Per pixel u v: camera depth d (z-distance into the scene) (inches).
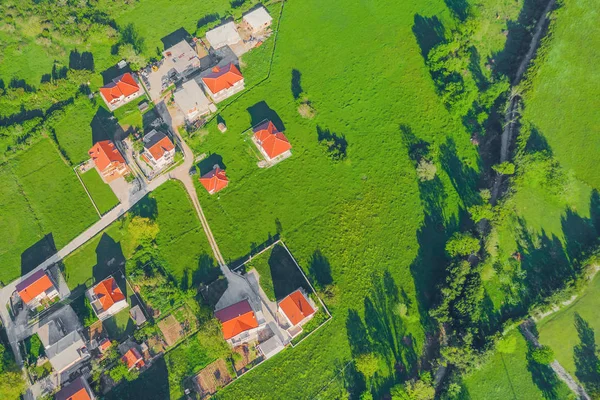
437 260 4141.2
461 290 3838.6
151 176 4249.5
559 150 4284.0
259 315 3880.4
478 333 3789.4
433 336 3924.7
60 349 3617.1
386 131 4537.4
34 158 4286.4
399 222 4249.5
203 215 4188.0
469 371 3654.0
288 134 4468.5
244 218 4202.8
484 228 4126.5
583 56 4525.1
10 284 3937.0
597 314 3836.1
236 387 3754.9
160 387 3722.9
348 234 4197.8
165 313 3890.3
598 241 3902.6
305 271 4079.7
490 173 4365.2
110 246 4055.1
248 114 4510.3
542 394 3705.7
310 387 3784.5
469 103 4463.6
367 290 4042.8
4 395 3496.6
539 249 4050.2
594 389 3599.9
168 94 4495.6
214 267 4055.1
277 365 3818.9
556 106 4404.5
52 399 3624.5
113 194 4195.4
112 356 3718.0
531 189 4200.3
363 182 4360.2
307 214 4244.6
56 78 4537.4
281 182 4320.9
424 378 3649.1
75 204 4165.8
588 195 4153.5
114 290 3809.1
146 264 4020.7
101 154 4109.3
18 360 3713.1
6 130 4264.3
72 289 3934.5
